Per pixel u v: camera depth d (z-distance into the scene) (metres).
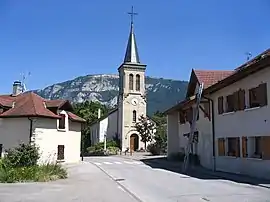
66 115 38.31
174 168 31.97
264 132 20.66
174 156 41.47
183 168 28.55
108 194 15.62
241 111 23.52
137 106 77.44
